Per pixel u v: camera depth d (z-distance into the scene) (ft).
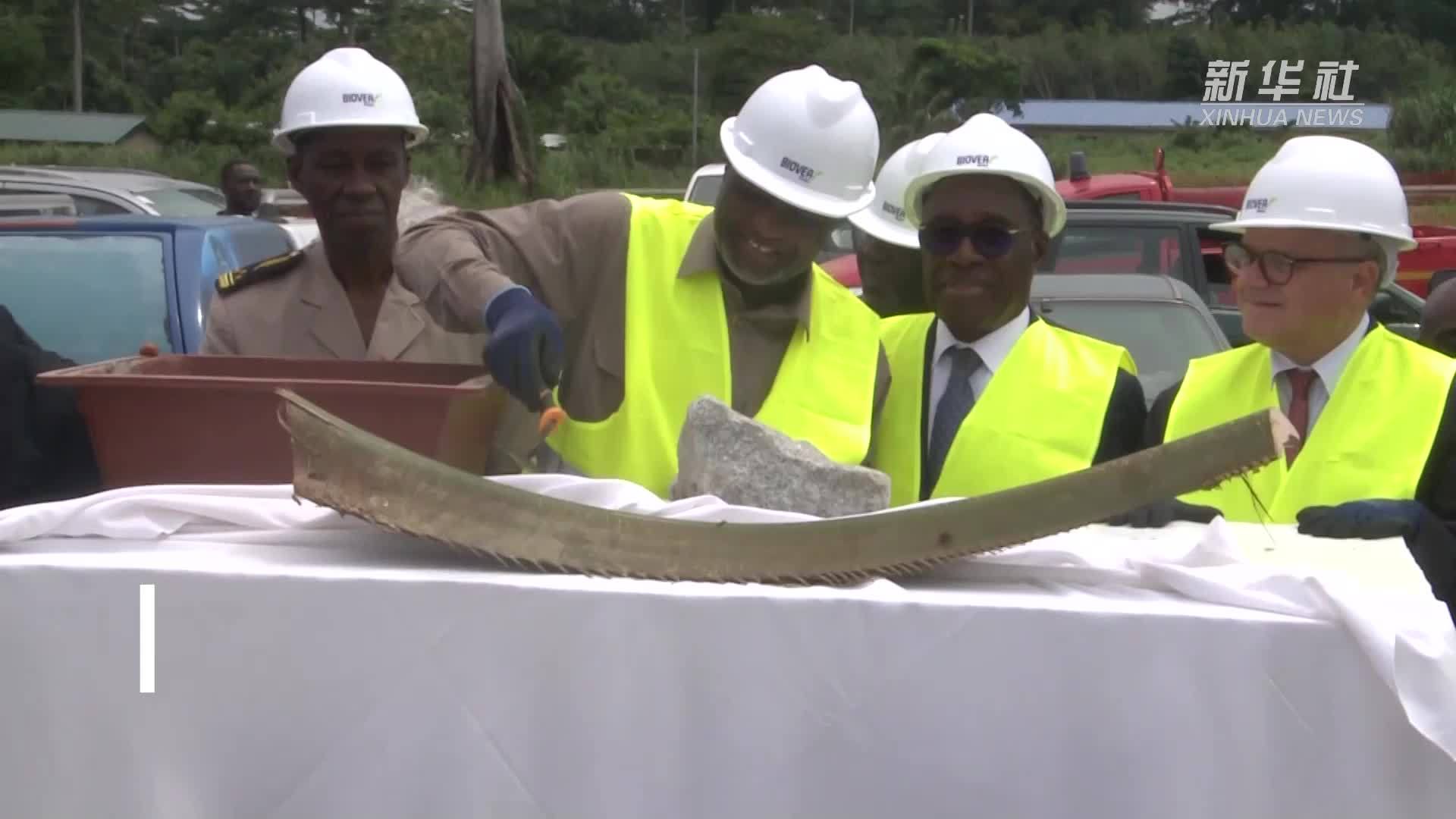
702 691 6.06
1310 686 5.98
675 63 164.86
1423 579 6.59
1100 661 6.01
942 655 6.03
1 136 120.57
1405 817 6.01
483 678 6.09
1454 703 5.75
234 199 32.99
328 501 6.21
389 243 10.73
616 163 121.29
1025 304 10.19
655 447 9.20
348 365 8.29
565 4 195.72
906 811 6.08
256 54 170.91
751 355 9.36
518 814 6.12
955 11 197.36
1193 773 6.03
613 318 9.33
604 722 6.08
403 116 10.55
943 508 6.38
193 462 7.37
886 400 10.18
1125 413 10.04
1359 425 9.29
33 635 6.18
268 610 6.11
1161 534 7.41
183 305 17.43
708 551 6.31
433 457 7.25
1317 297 9.36
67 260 17.75
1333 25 162.71
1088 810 6.05
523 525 6.31
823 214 8.82
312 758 6.16
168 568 6.14
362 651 6.11
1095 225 25.64
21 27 159.12
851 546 6.36
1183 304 19.77
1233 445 6.21
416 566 6.38
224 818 6.23
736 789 6.08
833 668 6.04
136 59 178.29
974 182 9.72
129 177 34.47
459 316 7.98
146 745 6.21
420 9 158.81
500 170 85.35
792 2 196.44
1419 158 92.79
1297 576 6.09
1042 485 6.37
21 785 6.26
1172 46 163.12
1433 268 34.81
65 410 9.37
